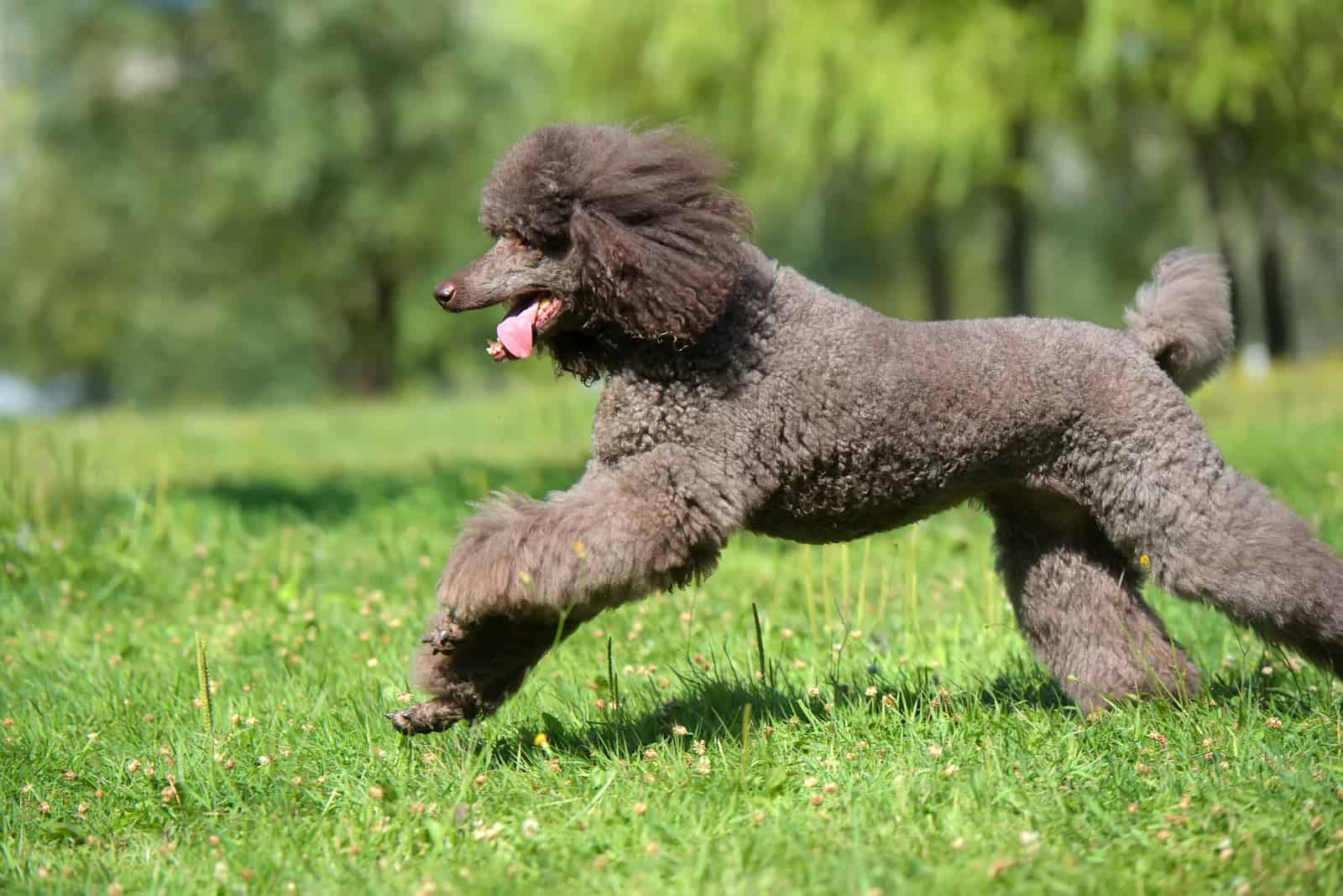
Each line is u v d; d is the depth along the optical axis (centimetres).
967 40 2523
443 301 607
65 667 783
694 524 585
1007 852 480
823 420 595
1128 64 2556
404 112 3969
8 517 1062
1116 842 495
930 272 3825
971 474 615
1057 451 618
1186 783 543
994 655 764
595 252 588
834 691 675
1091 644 663
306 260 4234
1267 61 2477
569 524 572
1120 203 3672
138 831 566
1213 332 662
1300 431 1496
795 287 616
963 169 2614
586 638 801
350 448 2003
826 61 2598
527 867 494
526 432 2034
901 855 477
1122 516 618
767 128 2744
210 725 624
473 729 608
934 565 980
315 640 821
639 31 2861
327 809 562
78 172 4297
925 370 598
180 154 4175
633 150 609
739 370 595
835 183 3284
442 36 4091
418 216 4025
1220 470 619
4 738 660
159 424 2384
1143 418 608
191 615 901
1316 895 445
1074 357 611
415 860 509
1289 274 4275
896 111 2505
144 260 4562
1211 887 459
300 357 5775
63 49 4156
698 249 588
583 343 632
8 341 5253
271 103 3997
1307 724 604
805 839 496
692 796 544
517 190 609
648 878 469
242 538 1102
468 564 574
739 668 737
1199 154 2902
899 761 575
